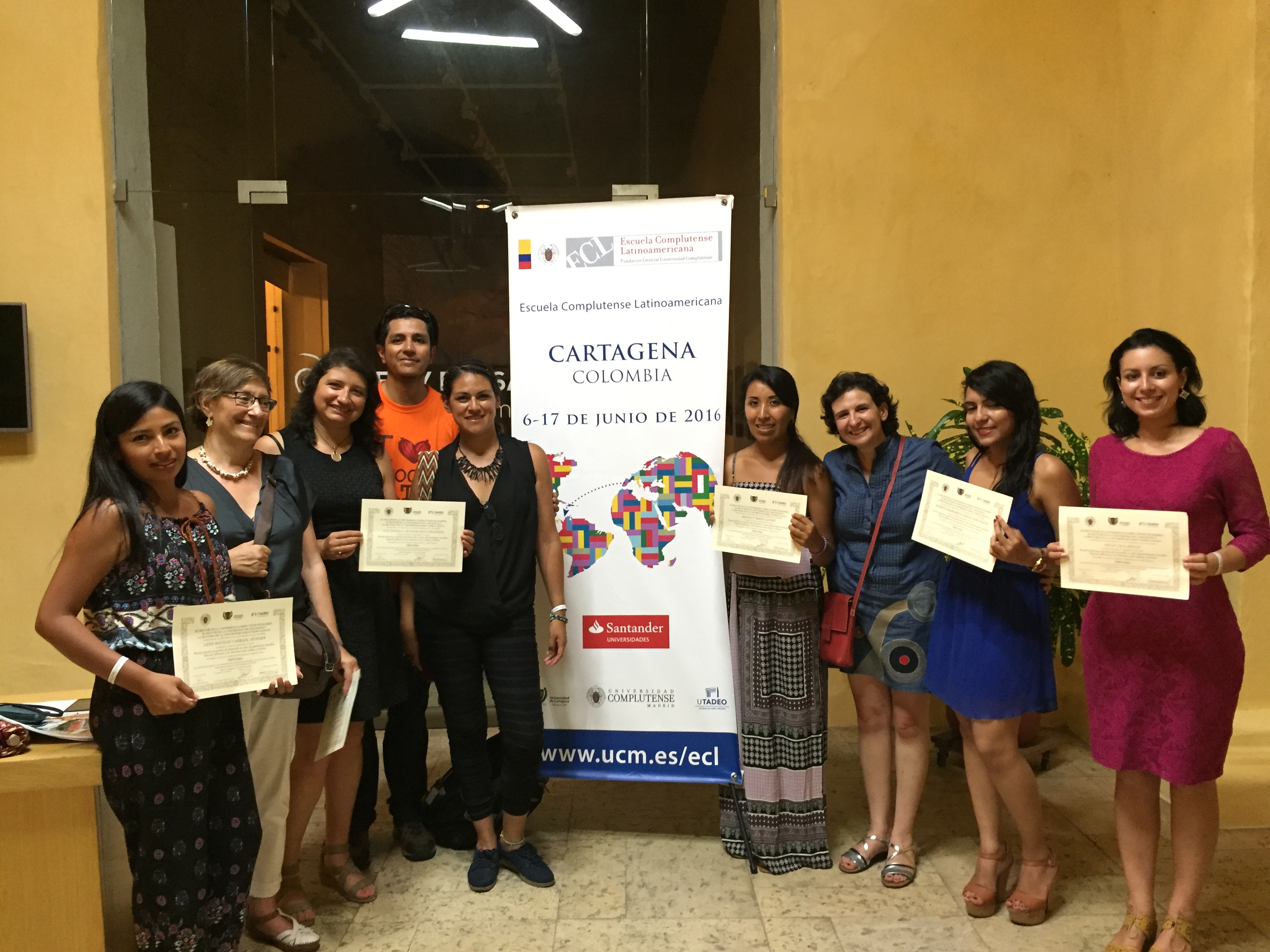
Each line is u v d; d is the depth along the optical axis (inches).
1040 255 149.2
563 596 101.7
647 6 151.8
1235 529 75.7
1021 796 88.2
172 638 68.6
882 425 97.8
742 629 101.7
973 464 92.5
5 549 139.6
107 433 67.6
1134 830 81.8
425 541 89.3
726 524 95.1
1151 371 76.2
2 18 137.3
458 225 153.2
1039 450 86.4
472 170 152.9
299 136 150.4
